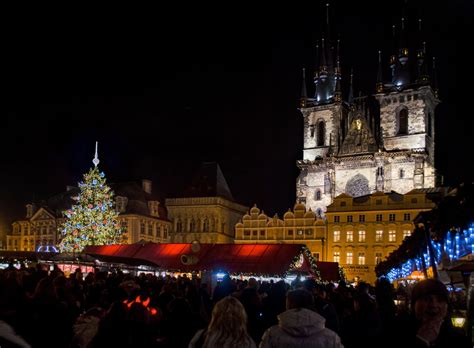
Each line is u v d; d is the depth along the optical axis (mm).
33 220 138375
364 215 107125
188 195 134125
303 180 127812
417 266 33375
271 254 55344
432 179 117938
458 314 19469
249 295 14844
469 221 17406
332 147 128625
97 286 19297
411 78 128250
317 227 110938
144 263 51781
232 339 8281
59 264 55438
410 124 123750
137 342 8938
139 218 125688
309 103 136375
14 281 12500
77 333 11203
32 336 11727
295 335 8227
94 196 81750
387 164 118375
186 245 61375
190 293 18422
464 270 20828
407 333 7770
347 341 11336
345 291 21562
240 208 140375
